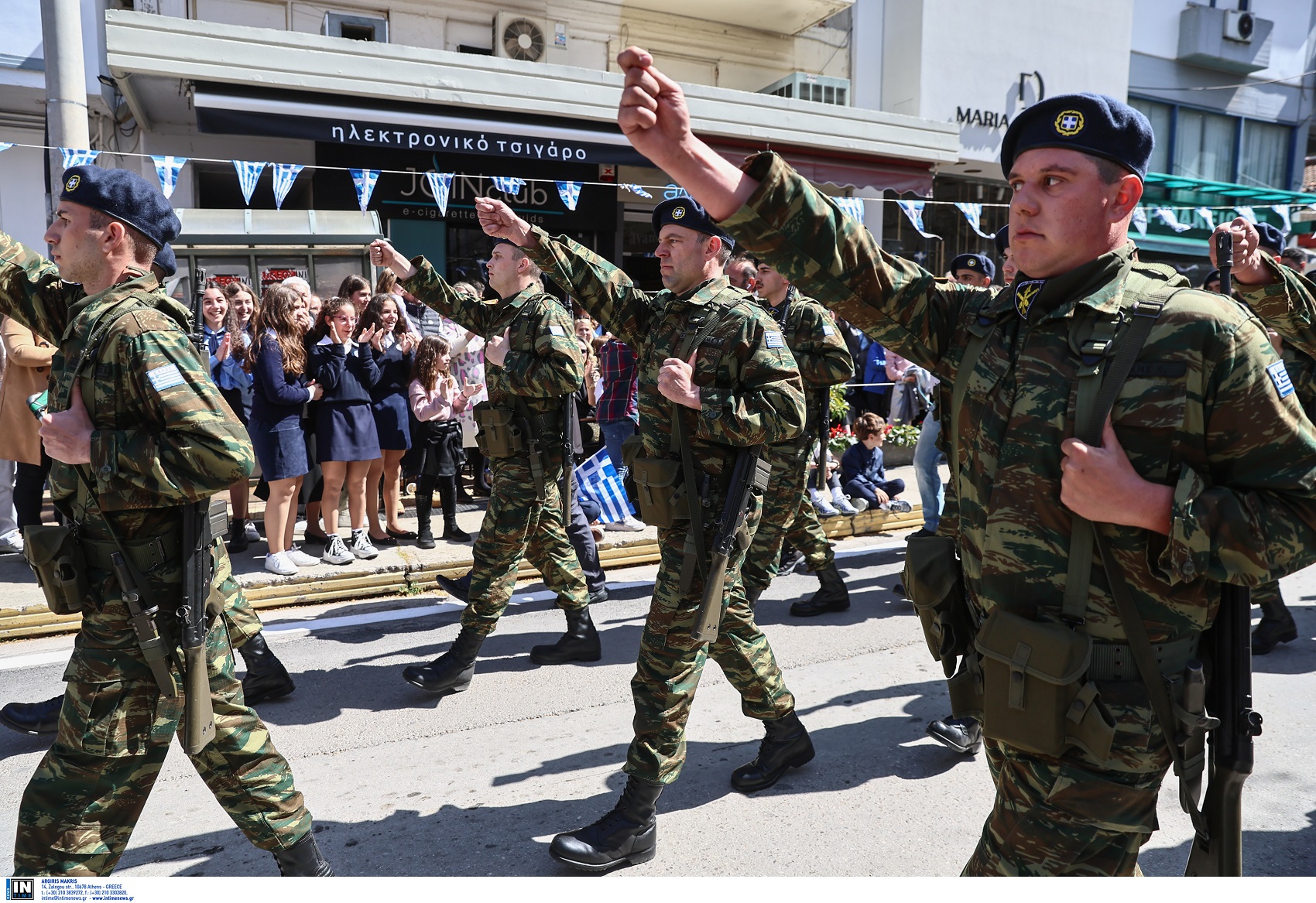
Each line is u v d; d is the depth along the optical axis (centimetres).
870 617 498
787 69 1215
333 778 315
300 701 380
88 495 192
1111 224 154
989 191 1403
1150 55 1535
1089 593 150
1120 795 150
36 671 406
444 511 611
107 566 192
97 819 191
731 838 277
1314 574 589
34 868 187
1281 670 421
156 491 186
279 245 723
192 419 189
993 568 159
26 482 518
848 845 273
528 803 298
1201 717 150
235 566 537
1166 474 144
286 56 792
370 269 745
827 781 314
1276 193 1512
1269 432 142
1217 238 238
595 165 1070
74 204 202
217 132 782
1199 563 137
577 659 426
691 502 256
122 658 193
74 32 605
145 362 188
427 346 573
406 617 494
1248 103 1659
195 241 701
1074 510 142
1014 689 148
